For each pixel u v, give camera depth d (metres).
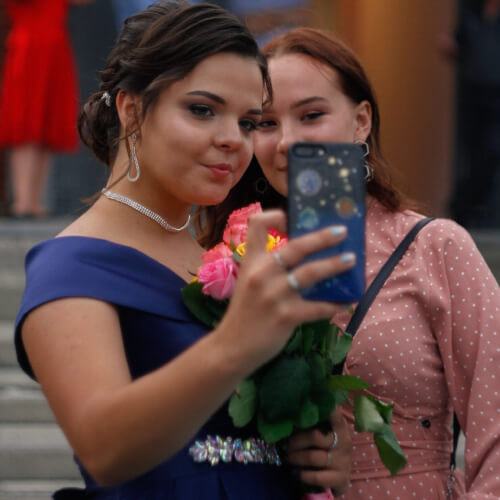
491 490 2.99
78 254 2.45
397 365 3.19
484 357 3.12
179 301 2.57
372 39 10.32
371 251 3.39
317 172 2.13
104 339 2.27
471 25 9.20
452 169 10.49
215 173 2.52
